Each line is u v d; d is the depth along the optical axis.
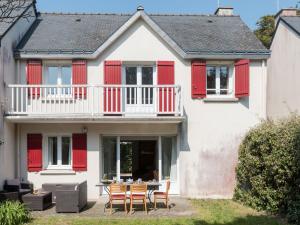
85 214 13.45
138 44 17.16
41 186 16.67
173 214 13.52
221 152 17.20
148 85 16.19
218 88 17.64
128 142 17.34
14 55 16.66
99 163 16.88
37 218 12.77
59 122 16.31
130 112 16.06
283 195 13.12
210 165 17.16
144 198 13.79
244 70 16.88
